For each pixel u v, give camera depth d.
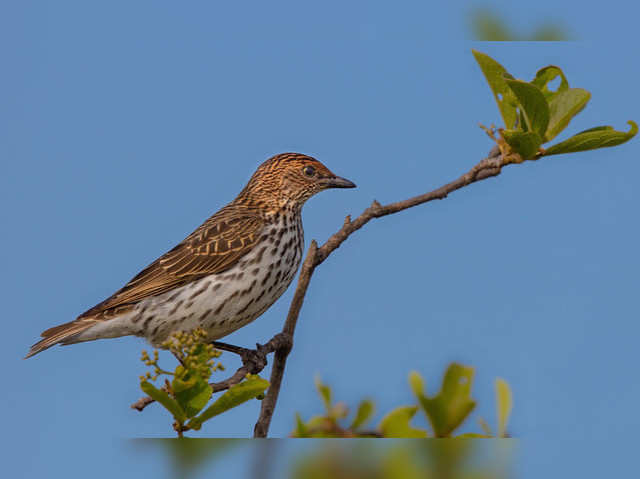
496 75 9.87
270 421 10.81
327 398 9.13
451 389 8.54
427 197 10.88
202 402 8.83
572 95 9.90
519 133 9.59
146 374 8.94
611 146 9.52
